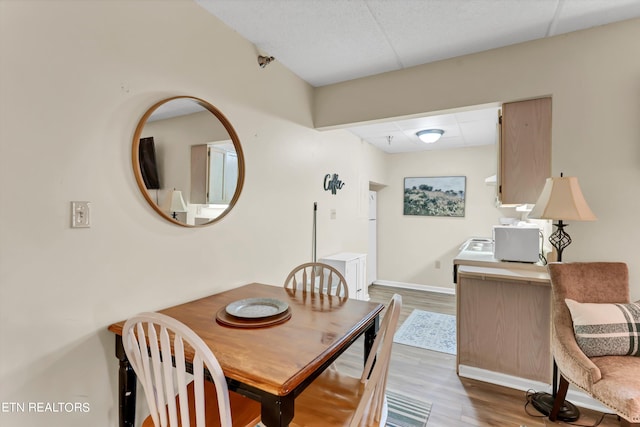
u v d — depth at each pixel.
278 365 1.11
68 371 1.34
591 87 2.05
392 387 2.29
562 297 1.84
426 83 2.56
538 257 2.37
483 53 2.36
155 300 1.68
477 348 2.41
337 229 3.79
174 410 1.03
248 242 2.31
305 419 1.29
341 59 2.51
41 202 1.25
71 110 1.33
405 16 1.96
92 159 1.40
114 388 1.50
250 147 2.31
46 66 1.26
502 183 2.34
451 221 5.06
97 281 1.43
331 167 3.59
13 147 1.18
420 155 5.29
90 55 1.39
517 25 2.03
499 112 2.48
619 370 1.52
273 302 1.79
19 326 1.20
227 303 1.83
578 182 2.08
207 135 1.95
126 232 1.54
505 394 2.21
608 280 1.86
